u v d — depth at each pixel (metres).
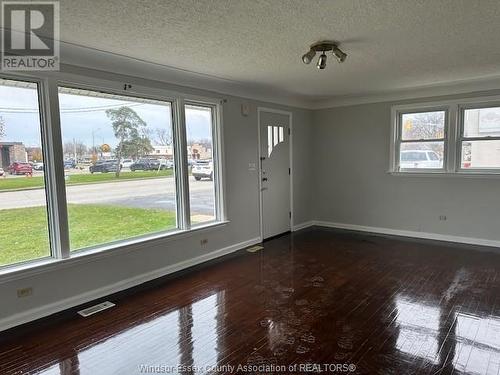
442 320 2.68
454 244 4.85
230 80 4.26
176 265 3.99
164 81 3.80
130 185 3.61
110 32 2.57
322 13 2.30
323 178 6.22
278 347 2.36
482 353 2.24
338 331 2.56
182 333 2.58
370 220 5.77
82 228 3.22
